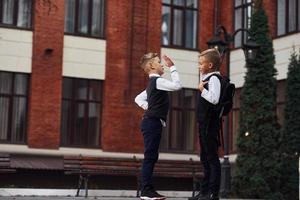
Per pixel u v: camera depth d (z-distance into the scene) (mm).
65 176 26641
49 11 27766
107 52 28969
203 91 9555
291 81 24781
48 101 27438
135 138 28922
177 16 31000
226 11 31469
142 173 10156
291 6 28047
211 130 9727
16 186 25672
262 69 23844
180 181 28578
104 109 28594
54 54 27781
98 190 25812
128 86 29141
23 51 27266
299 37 27266
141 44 29703
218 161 9781
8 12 27359
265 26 24203
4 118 26844
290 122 24453
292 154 24047
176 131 30219
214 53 9805
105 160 22172
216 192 9719
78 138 28094
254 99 23719
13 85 27109
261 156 23281
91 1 29062
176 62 30562
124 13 29516
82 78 28391
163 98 10133
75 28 28594
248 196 22969
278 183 23297
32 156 26891
